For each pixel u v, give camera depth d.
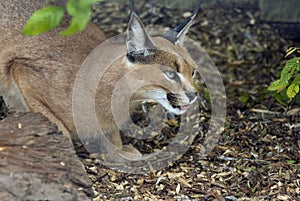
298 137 11.70
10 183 8.17
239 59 15.05
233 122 12.36
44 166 8.52
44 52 10.57
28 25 5.78
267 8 16.27
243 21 16.11
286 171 10.56
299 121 12.25
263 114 12.66
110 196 9.64
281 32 16.08
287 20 16.23
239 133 11.88
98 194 9.67
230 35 15.66
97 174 10.22
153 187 9.99
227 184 10.19
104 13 16.06
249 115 12.64
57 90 10.38
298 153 11.16
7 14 10.85
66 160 8.71
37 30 5.78
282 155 11.09
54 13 5.82
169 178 10.25
